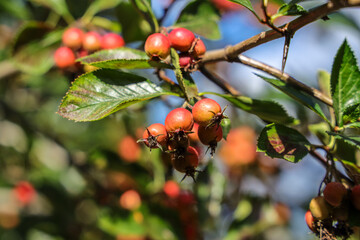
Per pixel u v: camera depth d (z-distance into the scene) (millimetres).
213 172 504
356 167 355
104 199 531
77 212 590
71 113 341
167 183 485
